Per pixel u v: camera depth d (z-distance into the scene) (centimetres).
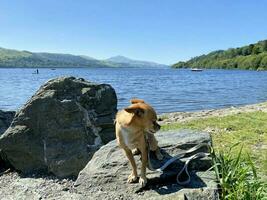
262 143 240
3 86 1170
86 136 179
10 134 182
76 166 171
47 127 179
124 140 129
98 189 141
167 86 1249
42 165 179
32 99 186
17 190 158
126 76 2377
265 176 154
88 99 195
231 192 124
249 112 397
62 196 144
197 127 306
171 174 139
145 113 126
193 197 122
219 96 843
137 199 130
